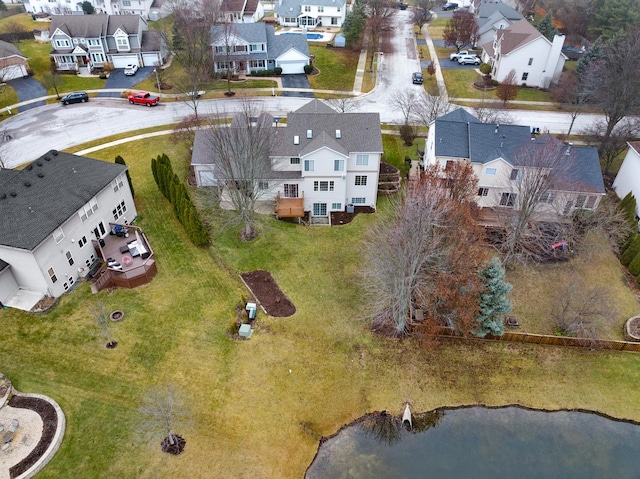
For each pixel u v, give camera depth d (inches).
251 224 1781.5
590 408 1266.0
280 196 1877.5
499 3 3946.9
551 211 1866.4
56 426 1101.1
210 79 3021.7
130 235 1697.8
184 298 1467.8
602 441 1201.4
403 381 1294.3
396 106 2760.8
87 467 1038.4
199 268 1587.1
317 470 1104.8
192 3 3993.6
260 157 1701.5
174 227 1774.1
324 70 3203.7
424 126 2591.0
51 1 4222.4
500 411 1254.9
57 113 2596.0
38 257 1331.2
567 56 3472.0
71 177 1572.3
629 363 1360.7
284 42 3154.5
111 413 1141.7
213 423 1144.2
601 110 2701.8
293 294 1513.3
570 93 2696.9
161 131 2442.2
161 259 1615.4
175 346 1315.2
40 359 1252.5
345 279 1578.5
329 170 1786.4
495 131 1879.9
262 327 1393.9
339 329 1407.5
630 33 2751.0
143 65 3225.9
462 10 4040.4
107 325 1353.3
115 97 2792.8
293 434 1151.6
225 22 3491.6
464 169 1572.3
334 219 1873.8
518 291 1574.8
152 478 1029.8
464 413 1246.9
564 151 1834.4
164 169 1827.0
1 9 4340.6
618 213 1808.6
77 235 1494.8
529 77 3014.3
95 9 4163.4
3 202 1389.0
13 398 1157.7
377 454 1147.3
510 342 1401.3
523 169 1619.1
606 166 2263.8
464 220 1342.3
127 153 2245.3
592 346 1387.8
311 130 1836.9
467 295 1270.9
